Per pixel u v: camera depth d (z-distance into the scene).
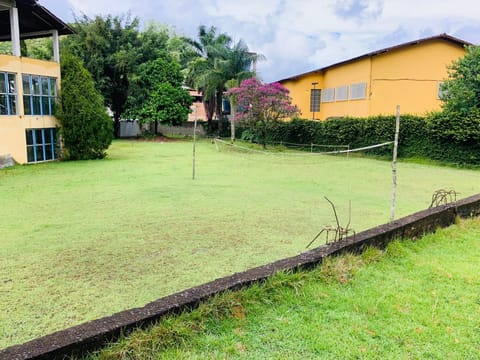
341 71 21.53
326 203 7.63
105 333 2.19
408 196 8.49
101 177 10.63
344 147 18.23
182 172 11.73
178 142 23.34
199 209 6.98
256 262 4.36
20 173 11.31
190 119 33.62
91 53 23.25
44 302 3.36
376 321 2.74
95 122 14.77
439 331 2.62
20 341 2.76
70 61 14.85
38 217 6.37
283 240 5.19
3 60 12.58
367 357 2.33
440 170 13.16
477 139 13.56
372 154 17.06
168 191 8.68
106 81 23.56
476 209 5.86
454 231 5.03
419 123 15.45
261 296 2.87
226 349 2.35
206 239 5.21
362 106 19.47
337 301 2.99
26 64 13.38
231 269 4.14
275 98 18.69
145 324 2.35
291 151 19.14
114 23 24.14
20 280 3.84
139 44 24.89
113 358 2.14
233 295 2.74
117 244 4.97
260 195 8.38
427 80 18.84
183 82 27.42
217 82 24.12
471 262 3.96
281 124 21.45
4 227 5.77
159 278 3.89
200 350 2.33
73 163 13.73
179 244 4.99
